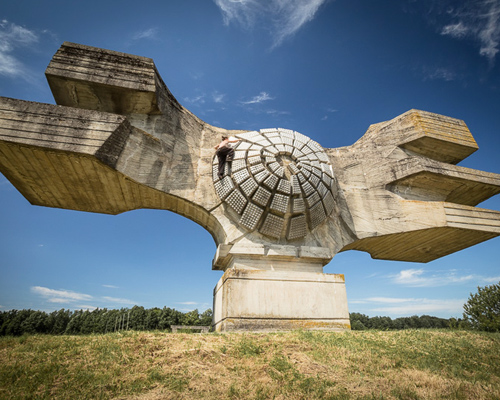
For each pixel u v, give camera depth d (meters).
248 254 11.23
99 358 6.00
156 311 42.19
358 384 5.63
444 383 5.91
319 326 10.56
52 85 10.76
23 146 9.28
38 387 4.92
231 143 12.58
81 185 11.36
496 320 21.14
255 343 7.41
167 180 11.67
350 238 13.45
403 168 14.28
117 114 11.02
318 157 13.09
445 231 13.83
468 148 15.26
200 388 5.15
